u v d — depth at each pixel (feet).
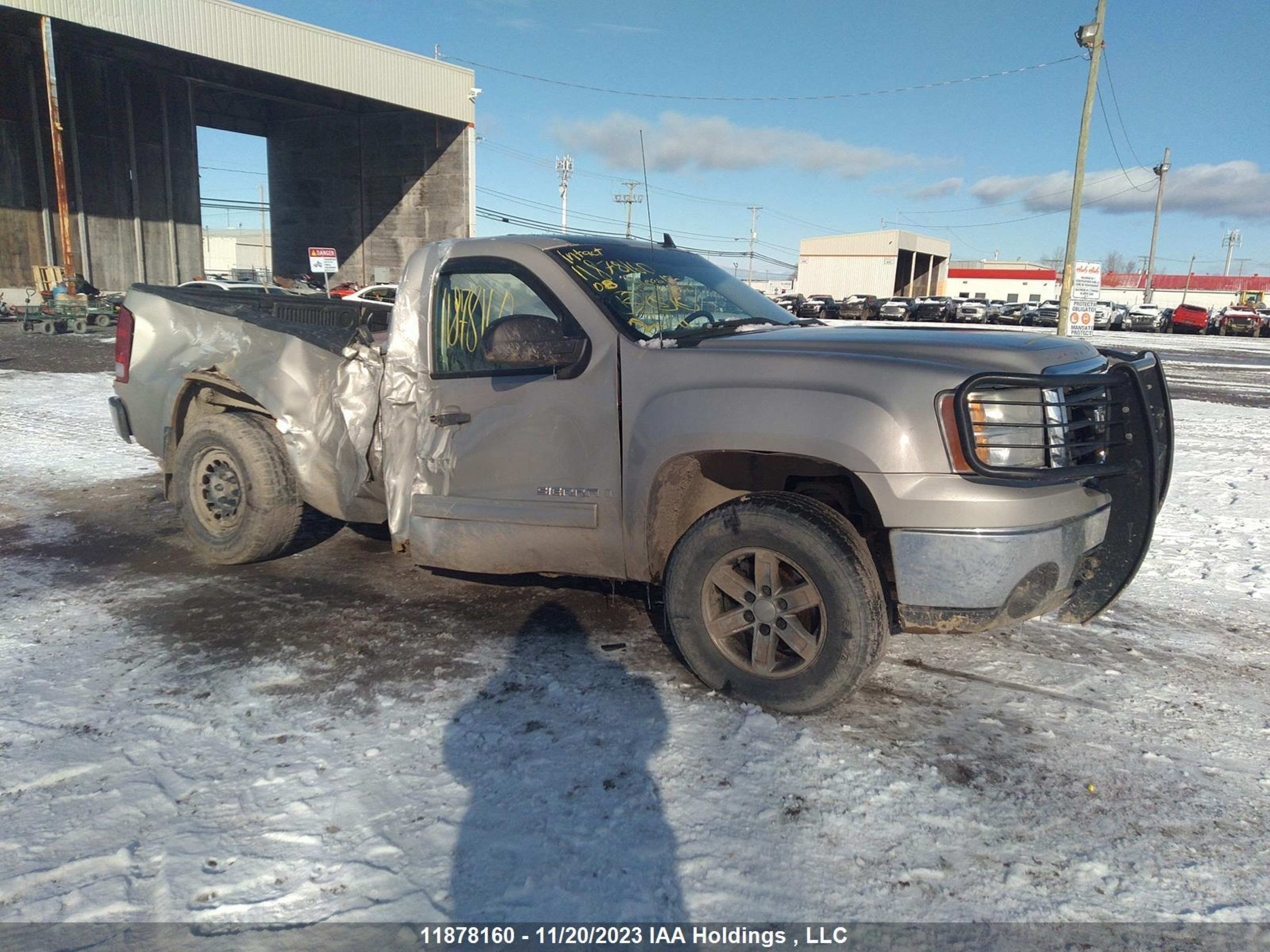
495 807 9.22
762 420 10.66
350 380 15.06
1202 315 148.87
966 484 9.96
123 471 25.31
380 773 9.85
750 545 11.05
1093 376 10.84
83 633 13.83
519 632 13.89
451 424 13.39
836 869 8.31
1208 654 13.35
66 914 7.64
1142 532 11.87
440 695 11.73
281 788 9.54
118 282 115.96
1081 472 10.52
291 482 16.29
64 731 10.74
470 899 7.88
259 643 13.47
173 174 120.67
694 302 13.55
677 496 12.16
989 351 10.77
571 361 12.35
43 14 86.07
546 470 12.64
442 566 13.84
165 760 10.11
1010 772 10.00
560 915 7.70
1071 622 12.76
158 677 12.28
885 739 10.68
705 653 11.65
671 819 9.04
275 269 148.97
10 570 16.96
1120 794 9.61
